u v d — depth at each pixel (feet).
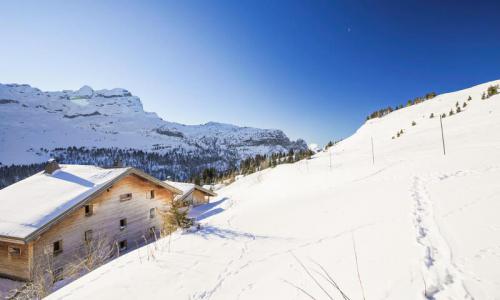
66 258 45.06
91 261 35.88
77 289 18.63
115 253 54.65
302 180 91.30
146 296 16.14
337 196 42.45
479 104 148.66
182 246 25.27
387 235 19.17
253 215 38.55
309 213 33.27
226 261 20.31
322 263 16.61
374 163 84.94
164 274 19.02
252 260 19.76
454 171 41.60
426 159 62.80
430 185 35.04
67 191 49.62
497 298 9.90
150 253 24.35
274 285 14.98
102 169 60.85
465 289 10.79
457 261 13.32
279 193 79.15
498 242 14.69
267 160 318.45
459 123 127.54
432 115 178.70
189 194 102.01
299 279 14.99
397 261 14.53
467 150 62.13
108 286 18.08
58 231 43.88
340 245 19.22
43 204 45.39
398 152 106.01
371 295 11.55
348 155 154.51
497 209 20.16
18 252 40.75
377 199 33.22
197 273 18.65
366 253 16.63
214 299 14.78
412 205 26.35
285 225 29.32
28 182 54.39
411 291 11.23
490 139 70.64
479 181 31.60
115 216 56.24
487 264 12.51
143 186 64.75
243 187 149.79
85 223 49.21
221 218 41.29
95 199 51.72
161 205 70.38
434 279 11.89
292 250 20.38
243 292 14.98
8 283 39.58
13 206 44.98
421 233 18.21
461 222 18.93
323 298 12.26
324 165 132.46
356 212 28.63
